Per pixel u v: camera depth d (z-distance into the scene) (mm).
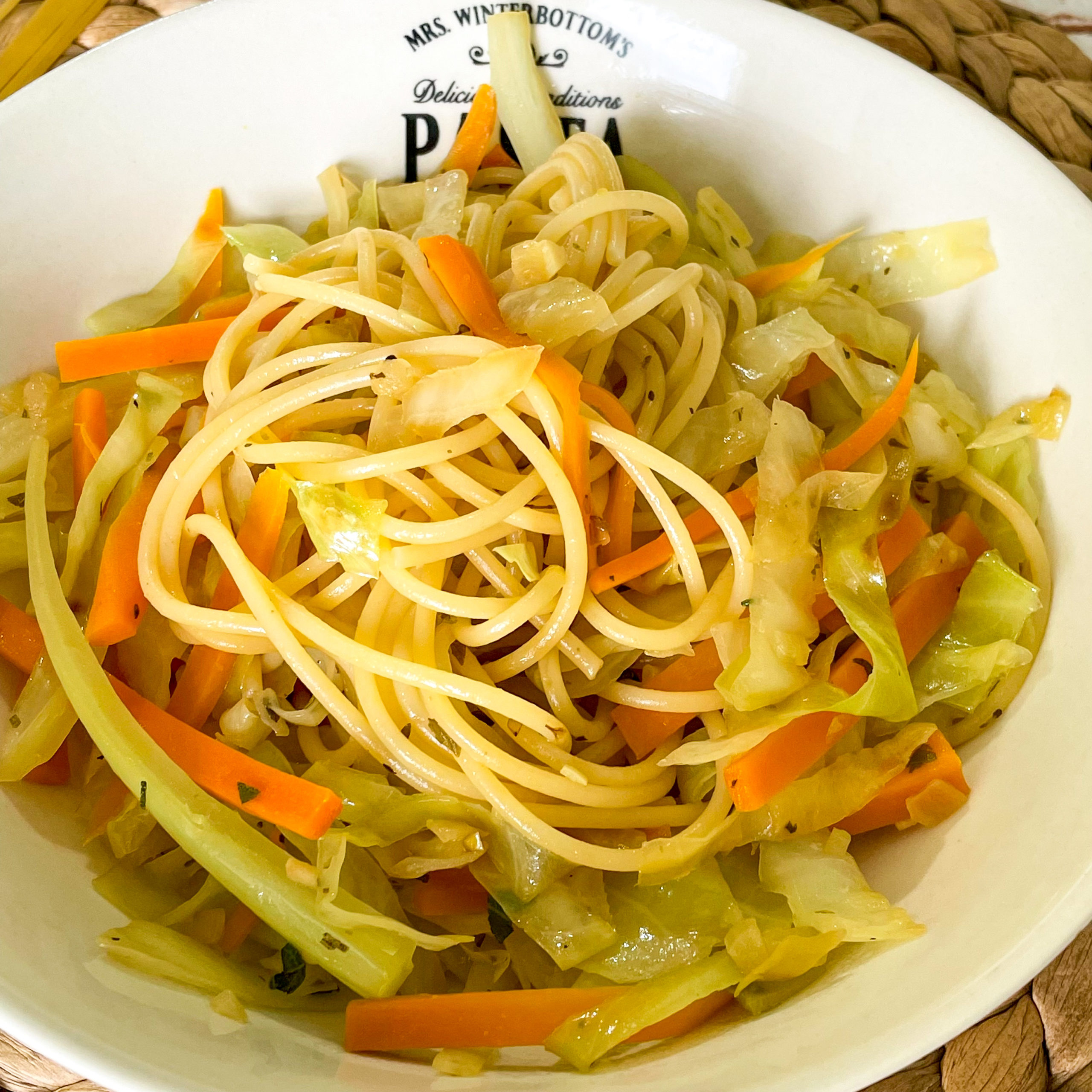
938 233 398
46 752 364
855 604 365
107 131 392
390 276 391
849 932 351
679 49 401
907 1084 367
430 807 366
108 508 383
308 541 380
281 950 366
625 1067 343
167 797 354
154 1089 322
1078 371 379
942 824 366
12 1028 324
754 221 419
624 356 391
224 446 367
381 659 361
